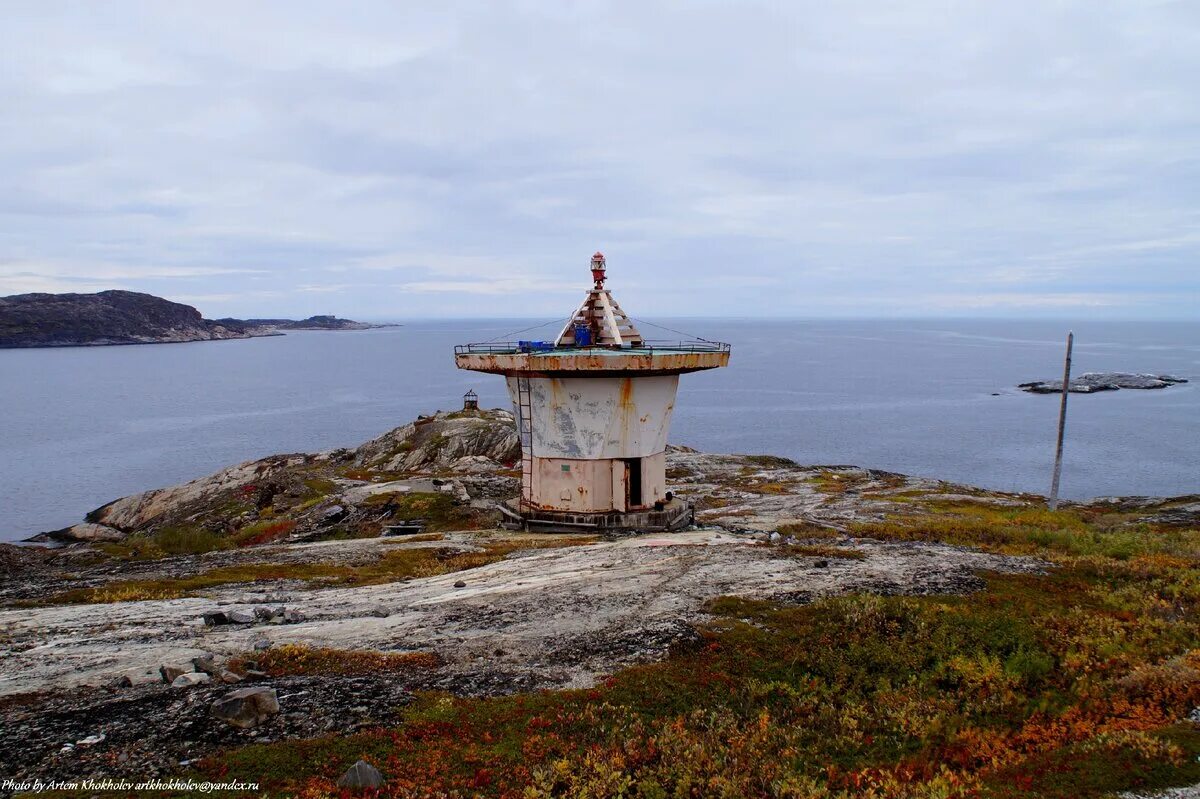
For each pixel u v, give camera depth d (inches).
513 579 759.7
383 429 5226.4
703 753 396.2
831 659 512.1
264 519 1528.1
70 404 6801.2
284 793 352.2
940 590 649.6
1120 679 492.1
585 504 1071.0
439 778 368.8
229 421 5728.3
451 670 505.4
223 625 633.6
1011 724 456.4
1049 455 3956.7
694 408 6166.3
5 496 3403.1
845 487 1963.6
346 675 494.9
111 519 2021.4
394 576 855.7
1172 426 4793.3
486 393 7386.8
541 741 405.4
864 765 409.1
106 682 487.8
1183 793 344.8
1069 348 1691.7
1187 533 1094.4
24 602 761.0
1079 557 796.6
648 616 597.0
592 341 1178.0
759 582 679.1
